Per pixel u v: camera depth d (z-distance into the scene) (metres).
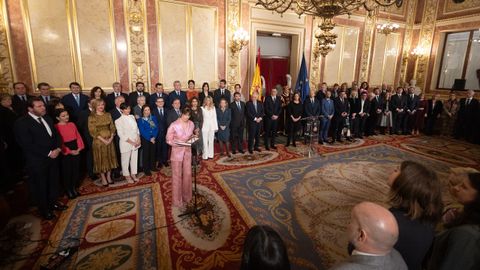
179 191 3.62
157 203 3.76
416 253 1.34
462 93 8.64
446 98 9.30
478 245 1.28
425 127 8.64
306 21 8.07
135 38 6.13
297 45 8.20
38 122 3.31
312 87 8.62
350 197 4.02
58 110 3.84
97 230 3.12
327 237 3.05
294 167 5.25
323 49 3.70
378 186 4.43
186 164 3.63
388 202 1.56
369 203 1.18
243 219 3.37
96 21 5.73
